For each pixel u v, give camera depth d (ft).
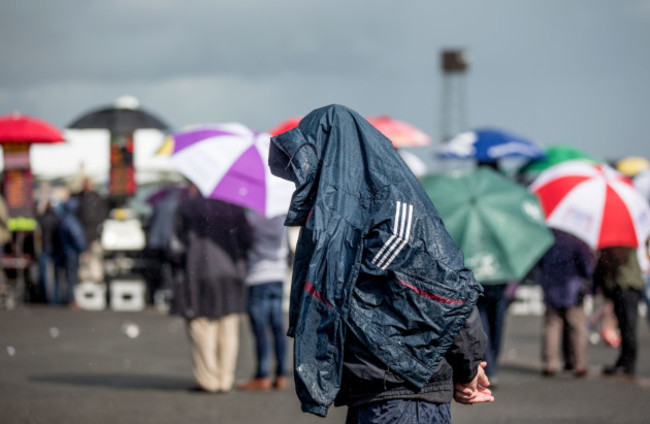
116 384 55.26
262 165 52.65
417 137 95.71
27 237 104.68
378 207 21.80
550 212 58.39
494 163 86.53
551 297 59.82
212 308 52.65
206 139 53.16
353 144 22.38
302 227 22.70
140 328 83.41
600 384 57.21
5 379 56.34
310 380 21.43
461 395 22.89
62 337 76.69
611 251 59.31
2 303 101.45
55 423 43.96
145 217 118.01
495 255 53.01
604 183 58.44
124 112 111.45
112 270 108.37
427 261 21.67
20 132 99.76
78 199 104.73
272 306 54.54
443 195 54.54
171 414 46.80
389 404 21.80
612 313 67.36
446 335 21.67
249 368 63.10
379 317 21.67
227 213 52.65
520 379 59.21
